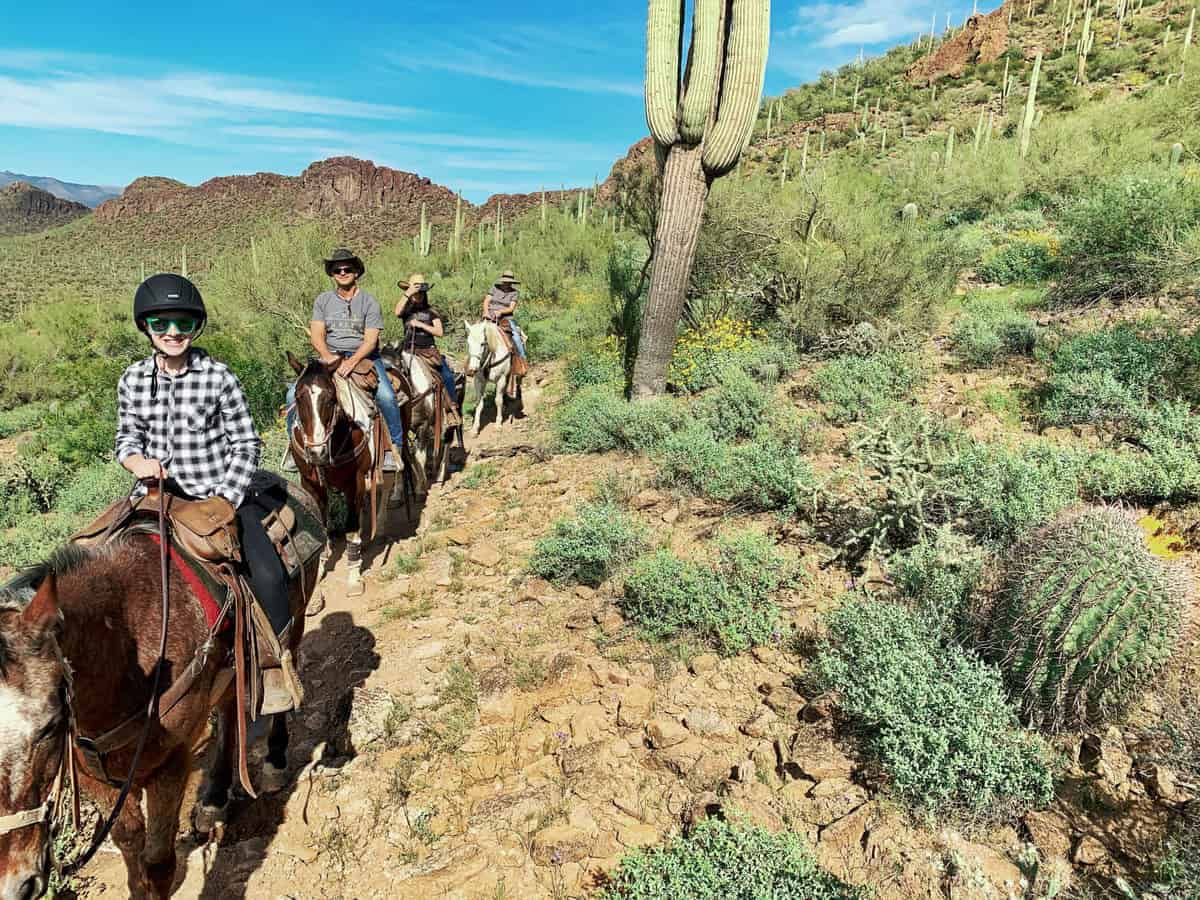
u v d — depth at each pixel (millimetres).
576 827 3467
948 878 3012
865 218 12633
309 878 3379
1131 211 10195
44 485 11531
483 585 6160
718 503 7059
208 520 2939
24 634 1936
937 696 3668
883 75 75250
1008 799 3320
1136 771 3387
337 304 6586
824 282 11492
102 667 2355
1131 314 9133
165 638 2617
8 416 19375
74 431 13086
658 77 9023
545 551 6203
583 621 5355
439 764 4066
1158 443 5898
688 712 4195
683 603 5047
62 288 90125
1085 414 7039
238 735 2996
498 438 11086
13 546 8828
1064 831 3160
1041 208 17656
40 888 1940
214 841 3576
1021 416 7559
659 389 10086
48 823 1989
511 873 3303
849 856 3207
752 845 3082
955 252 13031
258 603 3197
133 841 2750
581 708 4316
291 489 3957
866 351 10055
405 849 3488
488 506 8047
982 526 5562
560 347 15914
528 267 24094
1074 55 54438
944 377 8961
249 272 16172
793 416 8375
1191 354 7191
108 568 2605
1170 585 3436
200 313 2951
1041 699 3693
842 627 4523
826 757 3762
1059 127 21484
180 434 3121
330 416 5488
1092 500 5688
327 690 4875
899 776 3410
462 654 5117
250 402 13539
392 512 8289
